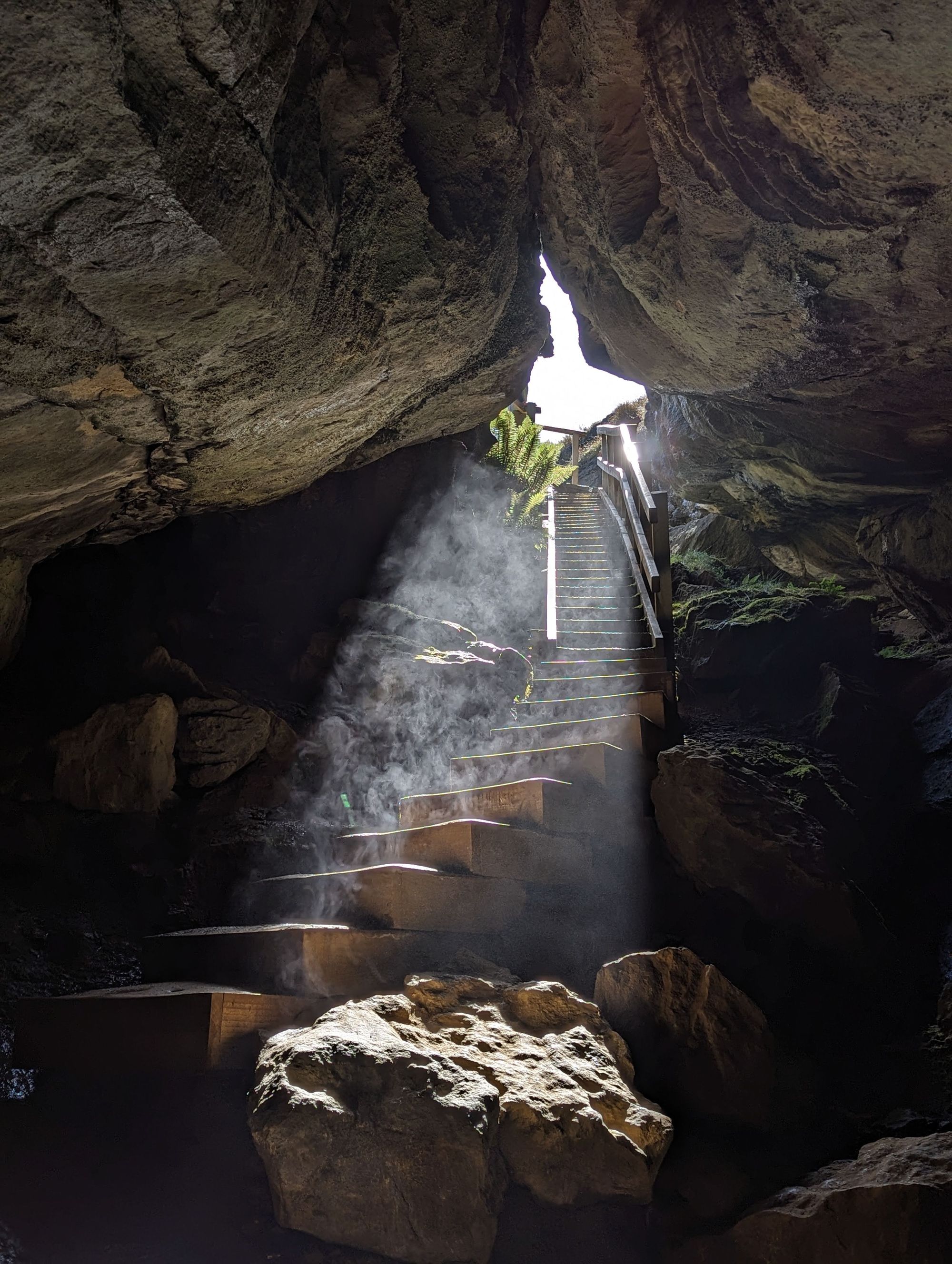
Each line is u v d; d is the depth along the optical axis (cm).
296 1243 308
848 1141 380
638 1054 393
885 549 916
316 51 341
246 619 762
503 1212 321
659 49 387
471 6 401
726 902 479
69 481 457
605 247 551
